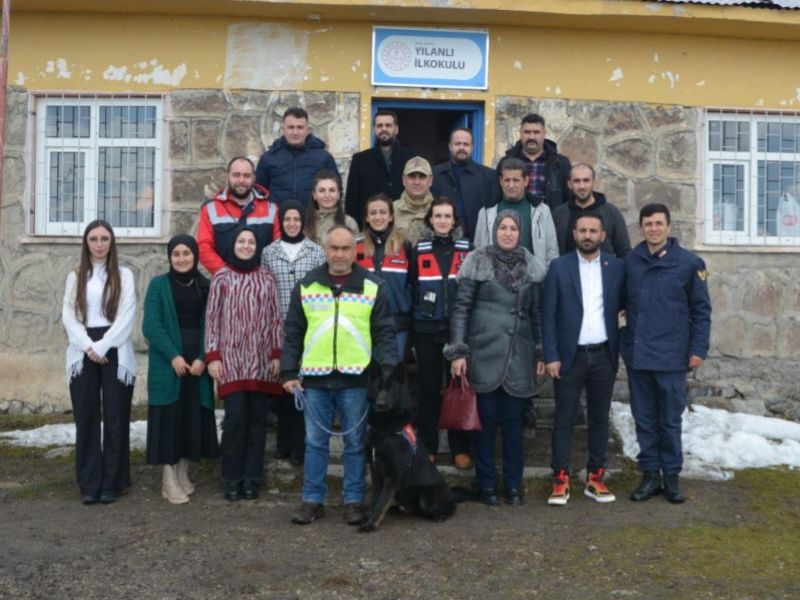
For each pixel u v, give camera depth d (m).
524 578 4.89
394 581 4.84
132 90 8.45
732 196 8.84
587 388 6.32
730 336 8.63
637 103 8.64
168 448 6.11
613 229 6.96
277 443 6.91
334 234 5.76
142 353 8.45
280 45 8.45
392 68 8.45
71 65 8.46
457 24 8.48
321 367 5.74
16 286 8.44
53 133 8.57
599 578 4.89
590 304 6.26
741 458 7.08
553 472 6.39
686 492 6.42
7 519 5.83
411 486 5.73
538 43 8.55
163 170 8.48
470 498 6.26
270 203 6.91
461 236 6.68
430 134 10.39
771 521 5.86
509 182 6.67
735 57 8.77
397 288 6.52
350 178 7.45
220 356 6.15
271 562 5.09
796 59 8.84
